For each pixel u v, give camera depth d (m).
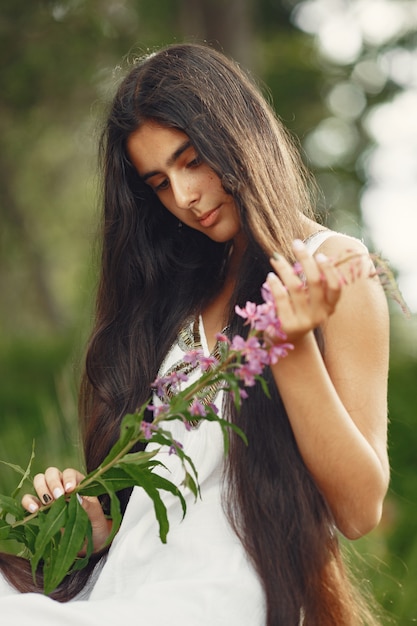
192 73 2.37
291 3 13.69
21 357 8.70
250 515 2.19
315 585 2.18
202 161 2.32
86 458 2.63
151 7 8.69
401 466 5.02
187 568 2.19
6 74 8.08
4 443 5.00
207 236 2.60
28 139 9.14
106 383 2.61
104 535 2.49
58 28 8.05
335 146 14.34
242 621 2.12
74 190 12.27
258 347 1.88
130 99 2.37
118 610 2.07
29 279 14.73
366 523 2.15
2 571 2.37
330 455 2.06
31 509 2.28
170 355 2.52
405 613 3.55
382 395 2.26
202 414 1.98
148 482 2.07
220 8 8.92
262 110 2.44
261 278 2.38
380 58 13.79
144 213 2.62
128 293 2.65
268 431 2.24
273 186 2.37
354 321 2.25
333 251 2.33
